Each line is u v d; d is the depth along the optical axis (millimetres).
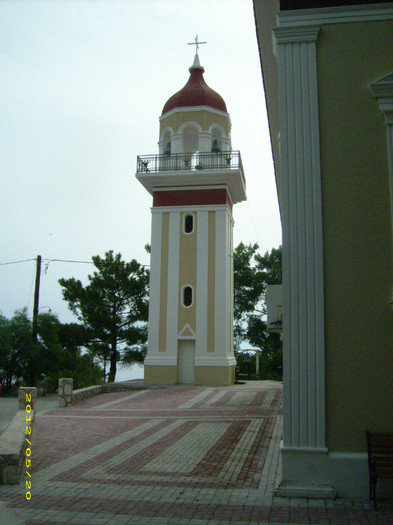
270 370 34188
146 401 19266
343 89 7922
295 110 7969
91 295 33594
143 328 34812
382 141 7711
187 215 26844
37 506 6570
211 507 6488
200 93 27719
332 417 7160
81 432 12594
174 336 25656
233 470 8414
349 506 6492
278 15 8195
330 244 7566
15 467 7648
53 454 9914
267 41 11047
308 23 8086
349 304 7387
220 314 25484
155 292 26250
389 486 6816
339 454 7043
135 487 7449
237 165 26344
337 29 8062
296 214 7703
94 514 6246
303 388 7266
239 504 6598
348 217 7598
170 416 15148
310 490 6855
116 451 10141
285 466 7094
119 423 14016
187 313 25766
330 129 7855
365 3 8047
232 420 13922
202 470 8453
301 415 7207
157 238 26719
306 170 7789
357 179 7676
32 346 28828
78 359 30844
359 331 7305
